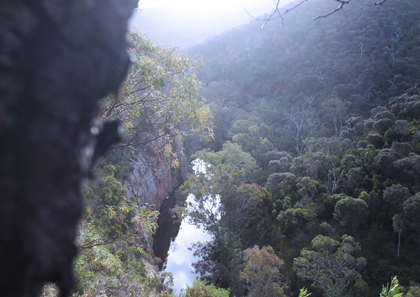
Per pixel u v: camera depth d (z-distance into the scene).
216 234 25.06
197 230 30.25
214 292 12.86
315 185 27.73
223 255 23.25
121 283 7.89
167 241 28.08
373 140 31.11
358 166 28.27
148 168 29.23
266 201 27.22
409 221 19.91
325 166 30.67
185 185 27.09
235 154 37.97
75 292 6.24
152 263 20.61
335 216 22.56
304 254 19.36
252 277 17.75
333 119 45.31
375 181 24.39
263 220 25.91
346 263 18.23
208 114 7.10
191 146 48.31
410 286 16.22
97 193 16.83
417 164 23.12
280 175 30.41
